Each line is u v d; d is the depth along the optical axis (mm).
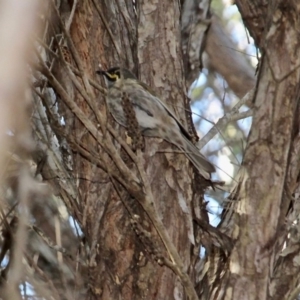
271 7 7914
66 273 8750
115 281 7949
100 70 9188
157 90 8969
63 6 9430
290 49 7711
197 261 8109
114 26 9477
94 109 6566
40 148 8430
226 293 7367
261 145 7660
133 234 8164
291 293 7559
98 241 8227
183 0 11062
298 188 8188
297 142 8062
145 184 6617
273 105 7676
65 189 8680
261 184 7562
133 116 7430
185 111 9125
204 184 8680
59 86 6438
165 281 7871
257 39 8422
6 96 2947
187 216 8148
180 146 8602
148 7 9430
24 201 4520
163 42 9266
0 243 8055
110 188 8461
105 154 8578
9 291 4691
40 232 8727
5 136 3094
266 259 7414
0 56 2943
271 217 7508
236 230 7617
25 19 2988
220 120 9789
